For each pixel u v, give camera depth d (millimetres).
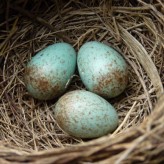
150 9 229
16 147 199
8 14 241
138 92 228
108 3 242
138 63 231
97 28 246
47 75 218
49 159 166
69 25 248
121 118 225
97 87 216
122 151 164
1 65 239
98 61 216
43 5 248
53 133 222
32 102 233
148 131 161
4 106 227
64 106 208
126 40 239
